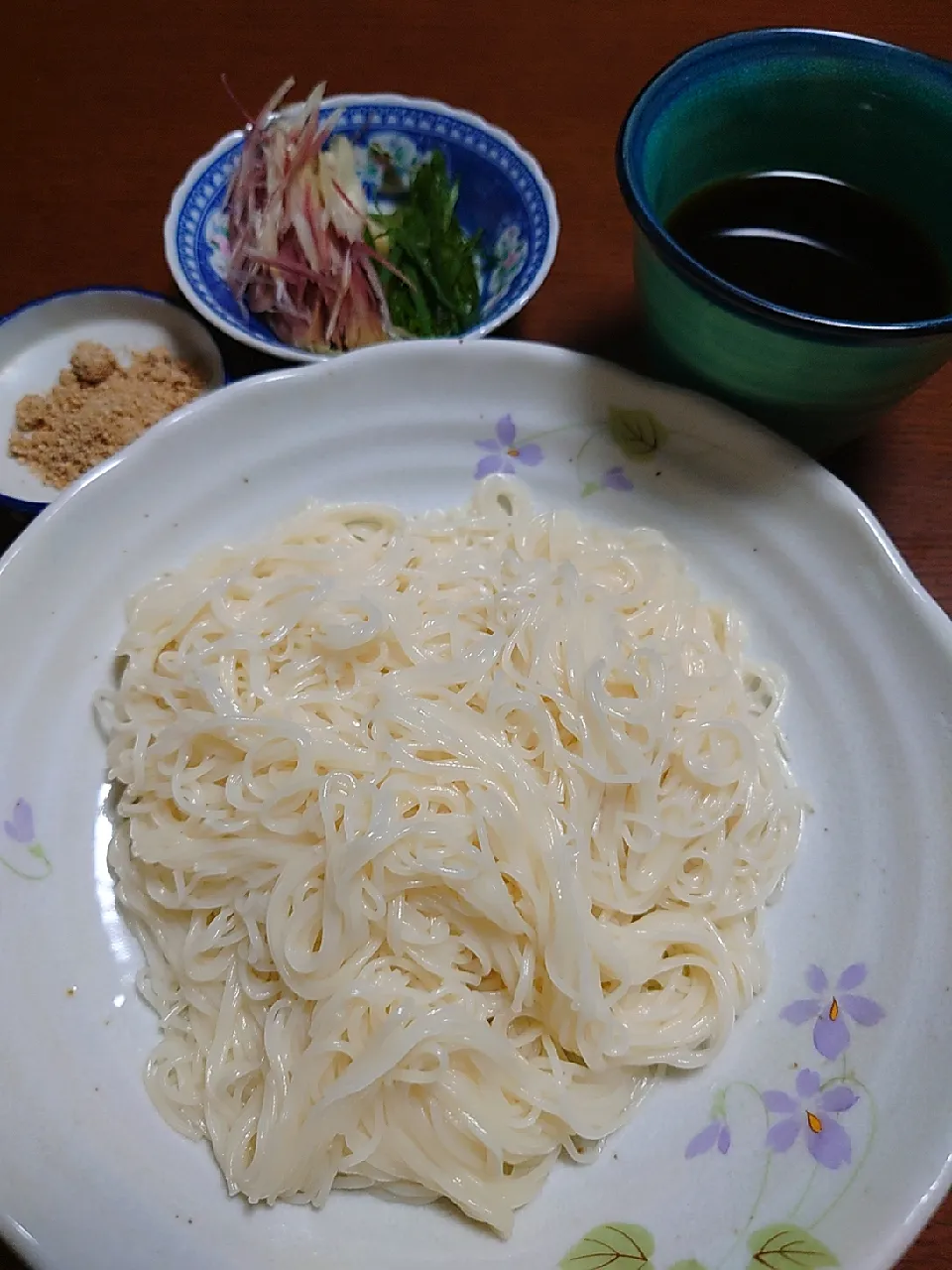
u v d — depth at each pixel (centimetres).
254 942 20
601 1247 19
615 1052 20
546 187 28
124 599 24
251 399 25
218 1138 20
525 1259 19
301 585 23
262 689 22
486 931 20
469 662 22
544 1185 20
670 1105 21
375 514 26
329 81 33
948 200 24
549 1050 21
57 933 21
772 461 24
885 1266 17
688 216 25
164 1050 21
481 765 21
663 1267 18
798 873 23
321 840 20
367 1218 20
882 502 27
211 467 25
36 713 23
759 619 25
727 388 24
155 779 22
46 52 34
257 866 21
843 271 25
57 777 23
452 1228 20
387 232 29
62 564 23
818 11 35
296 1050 20
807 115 25
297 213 28
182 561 25
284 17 35
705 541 25
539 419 26
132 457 24
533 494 26
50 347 29
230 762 21
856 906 22
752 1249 18
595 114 33
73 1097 20
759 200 26
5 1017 20
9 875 21
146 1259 18
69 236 31
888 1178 18
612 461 26
